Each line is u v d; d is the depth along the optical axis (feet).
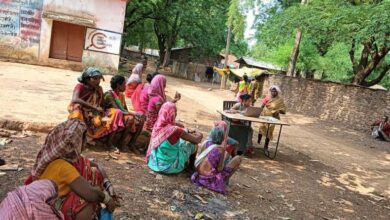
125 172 18.92
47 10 60.59
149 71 118.42
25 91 33.17
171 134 19.49
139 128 22.36
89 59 64.49
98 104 21.39
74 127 9.65
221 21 126.21
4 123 21.66
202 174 19.20
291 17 60.39
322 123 60.80
